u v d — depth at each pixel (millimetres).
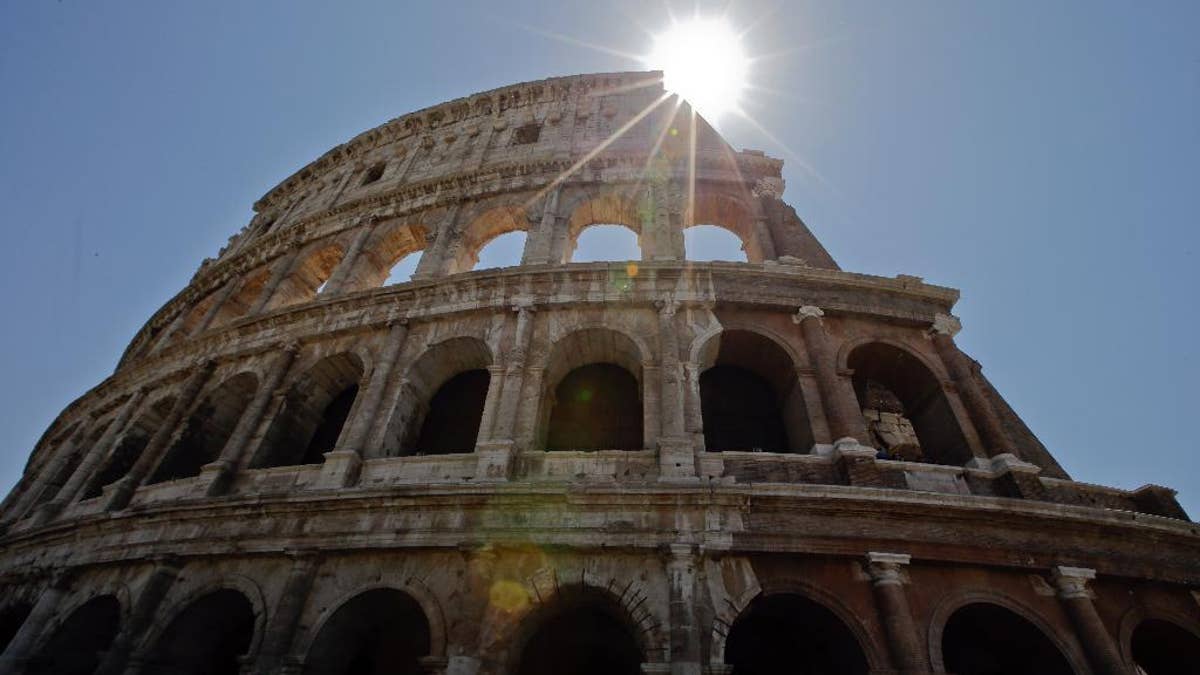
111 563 24188
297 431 28766
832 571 19438
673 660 17406
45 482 35562
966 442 24281
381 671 22469
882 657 17891
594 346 27797
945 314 28453
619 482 20562
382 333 29188
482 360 28734
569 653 22312
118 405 37062
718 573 19156
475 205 37250
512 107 46656
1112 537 21328
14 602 26484
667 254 31156
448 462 23172
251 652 19688
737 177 36125
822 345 26016
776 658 22109
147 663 20969
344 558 21094
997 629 20750
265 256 42531
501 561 20047
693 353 25547
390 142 49656
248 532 22234
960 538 20141
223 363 32406
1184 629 20469
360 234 38062
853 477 21359
